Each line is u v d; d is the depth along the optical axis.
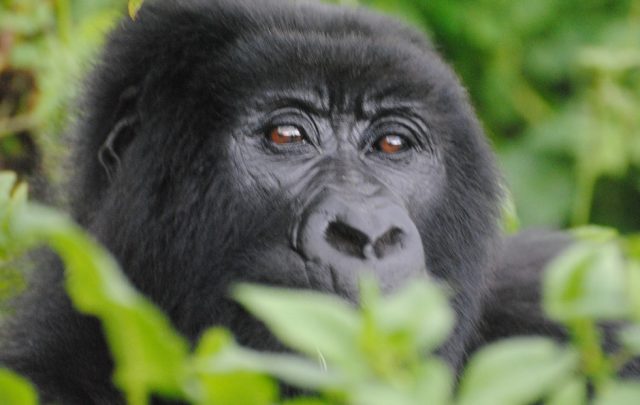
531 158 14.34
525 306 9.03
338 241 6.93
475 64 14.75
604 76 13.43
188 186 7.63
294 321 3.66
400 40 8.24
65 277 7.97
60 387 7.74
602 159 13.38
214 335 3.84
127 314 3.57
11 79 10.80
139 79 8.00
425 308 3.79
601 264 4.03
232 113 7.62
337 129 7.77
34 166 10.12
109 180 8.07
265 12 8.01
